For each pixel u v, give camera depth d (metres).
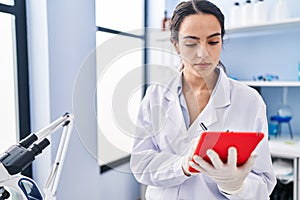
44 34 1.24
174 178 0.60
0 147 1.30
